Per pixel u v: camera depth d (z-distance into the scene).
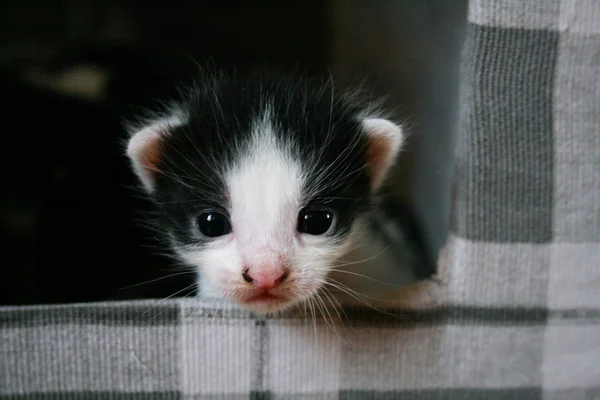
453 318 0.29
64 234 0.35
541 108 0.29
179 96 0.34
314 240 0.30
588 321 0.29
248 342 0.29
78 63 0.35
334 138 0.30
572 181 0.29
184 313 0.29
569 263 0.29
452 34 0.30
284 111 0.30
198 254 0.30
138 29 0.36
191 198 0.30
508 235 0.29
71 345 0.28
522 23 0.29
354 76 0.35
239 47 0.37
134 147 0.31
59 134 0.35
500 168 0.29
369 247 0.32
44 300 0.34
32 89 0.35
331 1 0.37
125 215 0.35
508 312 0.29
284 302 0.29
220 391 0.29
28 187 0.35
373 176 0.32
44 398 0.29
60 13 0.34
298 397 0.29
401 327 0.29
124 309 0.28
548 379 0.30
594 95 0.29
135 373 0.29
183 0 0.36
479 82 0.29
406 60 0.33
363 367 0.29
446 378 0.29
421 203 0.33
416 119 0.33
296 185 0.29
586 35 0.29
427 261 0.32
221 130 0.30
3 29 0.34
